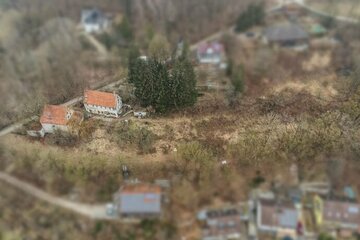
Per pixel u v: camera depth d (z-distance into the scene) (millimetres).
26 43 119312
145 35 115750
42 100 86438
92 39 122438
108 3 136125
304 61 108562
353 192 63031
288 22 128250
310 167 68375
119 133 77438
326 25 124250
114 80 93750
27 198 64125
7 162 70312
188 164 70625
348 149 72250
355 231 59156
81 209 62750
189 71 83500
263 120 82625
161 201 62969
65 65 107625
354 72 95000
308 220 60750
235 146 75750
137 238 59688
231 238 58844
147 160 72812
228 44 118062
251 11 124562
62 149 74062
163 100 79062
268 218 58531
